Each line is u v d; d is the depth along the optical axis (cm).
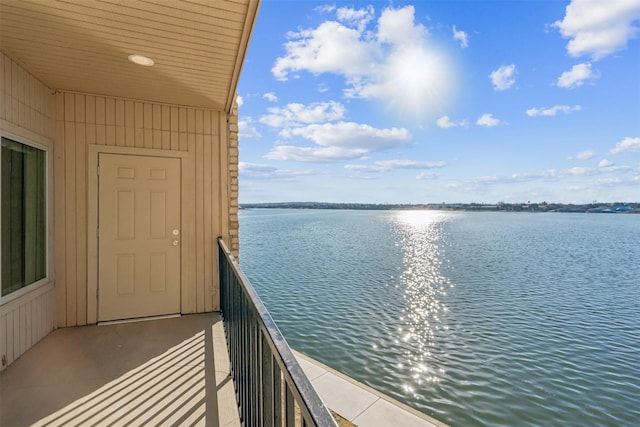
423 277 2070
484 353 939
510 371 820
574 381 781
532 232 5638
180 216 375
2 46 235
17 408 194
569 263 2778
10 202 254
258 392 136
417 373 789
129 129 355
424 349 954
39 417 185
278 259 2631
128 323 344
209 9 192
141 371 242
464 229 6103
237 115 406
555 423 611
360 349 941
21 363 252
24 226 274
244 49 241
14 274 259
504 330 1162
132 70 279
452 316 1311
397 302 1480
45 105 308
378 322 1198
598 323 1278
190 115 383
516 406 656
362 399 306
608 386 761
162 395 210
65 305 330
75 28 212
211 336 310
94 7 190
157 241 365
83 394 210
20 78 266
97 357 264
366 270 2228
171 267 370
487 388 720
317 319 1218
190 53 247
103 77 295
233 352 232
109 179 347
